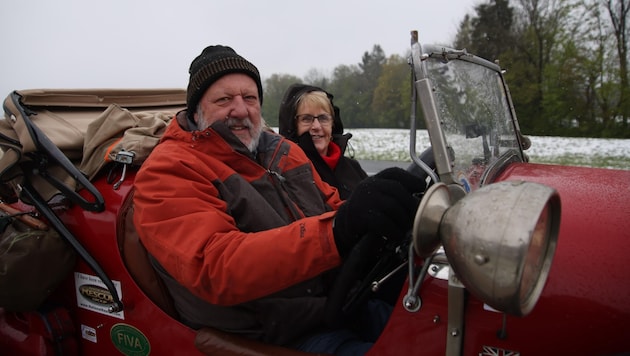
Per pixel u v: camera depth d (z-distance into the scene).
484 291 0.81
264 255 1.16
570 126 19.39
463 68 1.57
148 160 1.54
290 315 1.44
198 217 1.32
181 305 1.52
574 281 1.03
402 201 1.05
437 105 1.17
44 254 1.63
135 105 2.57
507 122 1.96
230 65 1.75
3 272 1.57
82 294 1.77
